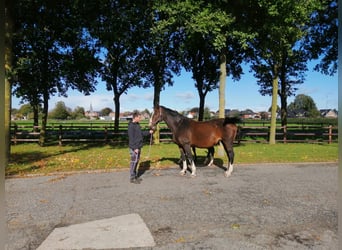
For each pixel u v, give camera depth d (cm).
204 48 1991
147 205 595
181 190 707
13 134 1870
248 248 406
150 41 1602
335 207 577
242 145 1689
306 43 2002
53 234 461
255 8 1132
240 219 515
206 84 2264
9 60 1033
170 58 1872
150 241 431
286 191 696
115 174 897
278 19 1145
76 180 820
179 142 861
